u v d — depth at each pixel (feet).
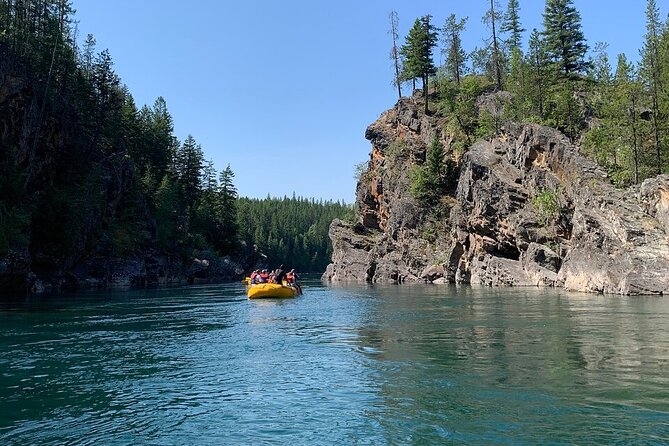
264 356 41.04
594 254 100.22
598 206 103.71
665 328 48.57
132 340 50.55
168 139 315.17
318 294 122.42
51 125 177.27
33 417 26.40
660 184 94.63
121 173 222.48
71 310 84.74
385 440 21.97
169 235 250.98
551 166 129.80
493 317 62.08
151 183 261.65
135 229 225.15
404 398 27.73
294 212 601.21
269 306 88.79
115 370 36.86
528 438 21.50
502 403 26.21
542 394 27.53
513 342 43.45
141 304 97.96
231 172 329.93
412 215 189.98
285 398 28.71
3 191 147.33
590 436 21.43
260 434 23.30
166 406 27.91
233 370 36.19
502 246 142.72
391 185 214.28
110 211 214.90
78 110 213.25
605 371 31.99
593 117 157.48
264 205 591.78
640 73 142.31
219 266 289.12
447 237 179.01
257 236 467.11
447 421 23.91
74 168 191.52
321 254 561.02
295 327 58.75
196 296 125.80
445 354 39.22
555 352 38.42
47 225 164.86
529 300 85.10
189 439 22.95
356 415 25.34
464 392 28.45
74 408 27.86
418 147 208.13
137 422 25.40
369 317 66.90
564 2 199.62
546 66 183.01
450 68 249.14
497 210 141.69
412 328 54.65
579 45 199.62
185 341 49.49
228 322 65.05
